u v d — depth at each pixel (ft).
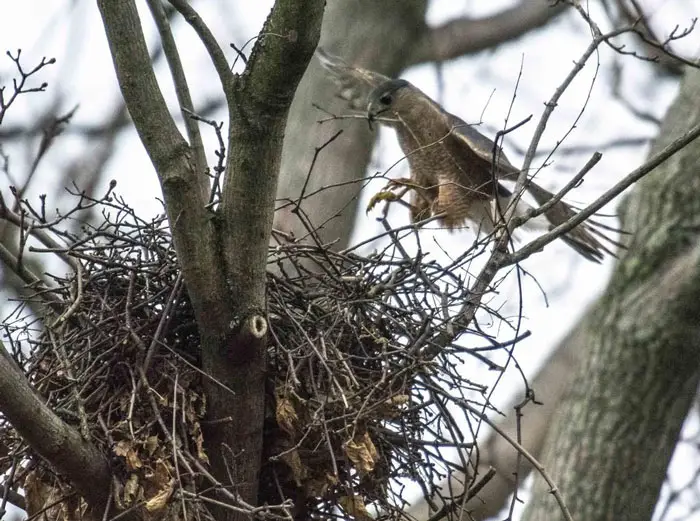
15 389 25.72
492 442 58.90
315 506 30.94
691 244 46.88
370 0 54.49
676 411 46.16
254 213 27.48
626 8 48.55
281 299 30.30
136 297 30.14
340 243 47.14
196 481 28.63
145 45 27.27
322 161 48.70
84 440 27.09
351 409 28.40
